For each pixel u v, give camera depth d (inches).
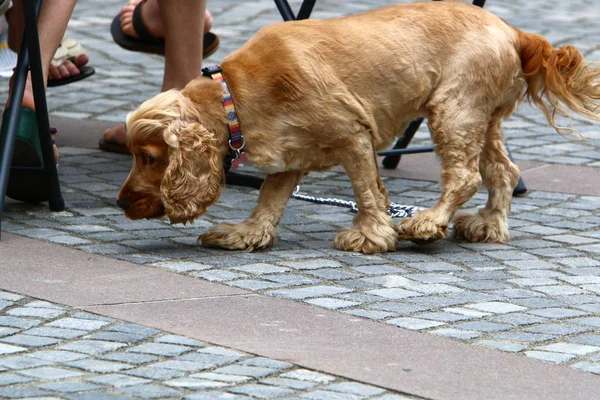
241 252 335.9
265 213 341.7
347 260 329.1
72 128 515.2
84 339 251.9
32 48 343.9
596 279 315.3
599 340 260.5
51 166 368.8
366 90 323.9
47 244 335.3
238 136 314.8
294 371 234.4
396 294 294.2
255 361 239.6
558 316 278.2
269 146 317.4
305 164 327.6
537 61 340.8
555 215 396.5
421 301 288.2
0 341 249.6
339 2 848.3
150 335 255.1
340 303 283.9
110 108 557.3
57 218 369.7
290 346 249.8
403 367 238.1
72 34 741.3
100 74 636.7
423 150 433.7
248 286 297.3
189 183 306.8
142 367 234.5
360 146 326.0
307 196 413.4
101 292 287.9
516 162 479.5
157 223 370.6
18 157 363.6
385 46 325.4
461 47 331.0
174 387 222.7
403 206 389.4
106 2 862.5
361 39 324.2
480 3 410.3
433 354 246.8
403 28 329.7
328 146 324.5
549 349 253.0
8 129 349.4
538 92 347.3
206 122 311.6
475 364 241.3
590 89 341.4
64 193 405.1
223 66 320.2
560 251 347.6
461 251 345.7
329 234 363.6
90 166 449.4
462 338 258.4
